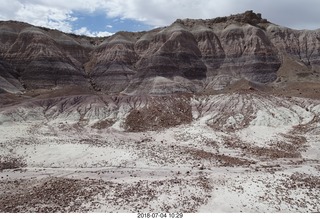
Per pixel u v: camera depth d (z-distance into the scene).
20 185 32.53
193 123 59.44
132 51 114.50
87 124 61.41
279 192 29.44
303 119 57.81
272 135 51.31
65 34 123.00
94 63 113.69
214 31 117.12
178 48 104.88
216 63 105.31
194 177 33.97
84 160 40.66
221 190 30.11
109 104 69.62
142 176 34.75
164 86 89.12
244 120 57.88
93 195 29.17
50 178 34.31
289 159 41.16
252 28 110.25
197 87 94.31
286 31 115.31
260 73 97.69
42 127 57.66
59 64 102.69
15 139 48.47
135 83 96.19
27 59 102.38
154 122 61.47
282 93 73.50
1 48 105.12
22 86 93.44
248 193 29.33
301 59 107.44
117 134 55.47
